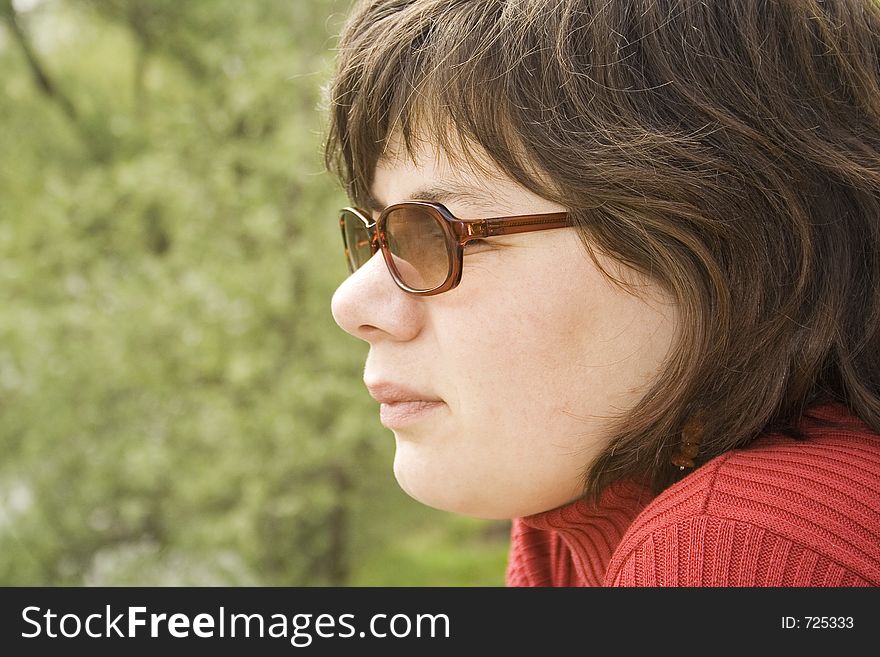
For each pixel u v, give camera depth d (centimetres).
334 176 117
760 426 93
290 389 605
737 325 91
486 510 99
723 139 90
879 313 96
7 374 629
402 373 96
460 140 90
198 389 644
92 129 807
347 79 105
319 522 680
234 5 734
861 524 81
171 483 650
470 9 93
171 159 655
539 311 90
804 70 94
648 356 92
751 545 81
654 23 90
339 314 98
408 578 816
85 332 640
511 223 90
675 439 95
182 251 643
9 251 673
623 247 89
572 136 88
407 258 94
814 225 93
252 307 604
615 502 100
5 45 796
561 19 90
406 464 99
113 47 848
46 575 670
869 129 97
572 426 92
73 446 650
